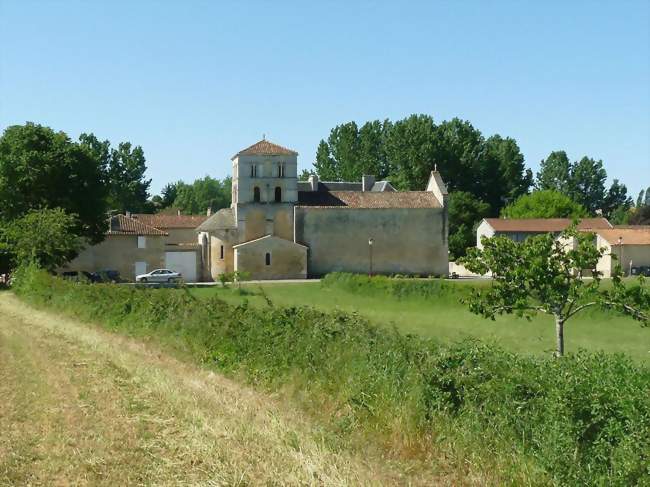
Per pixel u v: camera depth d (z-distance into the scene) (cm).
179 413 1064
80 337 2023
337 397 1117
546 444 763
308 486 760
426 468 861
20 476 787
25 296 3619
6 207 5194
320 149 11431
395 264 6694
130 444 907
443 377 945
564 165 11925
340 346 1227
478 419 863
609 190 12131
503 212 9625
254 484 760
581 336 2323
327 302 3847
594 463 720
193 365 1545
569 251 1473
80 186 5422
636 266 6900
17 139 5281
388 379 1031
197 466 821
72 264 6006
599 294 1473
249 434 934
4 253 4744
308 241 6594
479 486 796
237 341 1521
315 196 6800
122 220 6334
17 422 1030
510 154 10319
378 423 983
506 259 1534
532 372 855
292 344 1345
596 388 762
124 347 1830
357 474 804
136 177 11669
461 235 8669
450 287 3909
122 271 6159
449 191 9812
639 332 2431
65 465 825
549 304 1509
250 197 6575
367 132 10912
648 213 9569
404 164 9806
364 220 6669
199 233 6888
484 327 2586
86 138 11362
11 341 1961
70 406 1130
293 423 1012
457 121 10131
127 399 1177
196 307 1880
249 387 1293
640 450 680
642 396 728
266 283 5550
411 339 1177
